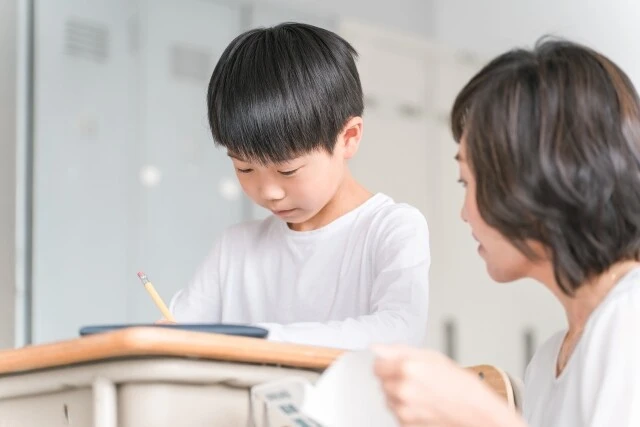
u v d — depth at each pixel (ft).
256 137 4.95
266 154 4.96
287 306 5.56
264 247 5.74
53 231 10.60
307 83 5.06
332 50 5.27
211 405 3.46
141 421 3.32
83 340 3.31
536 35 14.33
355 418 2.82
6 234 10.47
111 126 10.93
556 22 14.37
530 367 3.81
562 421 3.32
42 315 10.48
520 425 2.63
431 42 13.44
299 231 5.62
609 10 14.56
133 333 3.16
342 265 5.43
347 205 5.56
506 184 3.17
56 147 10.68
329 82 5.15
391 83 13.02
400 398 2.60
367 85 12.72
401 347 2.67
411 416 2.61
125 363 3.29
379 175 12.80
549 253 3.27
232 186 11.66
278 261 5.66
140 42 11.10
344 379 2.84
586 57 3.28
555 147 3.14
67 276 10.64
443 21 13.57
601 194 3.14
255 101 4.97
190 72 11.39
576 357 3.34
